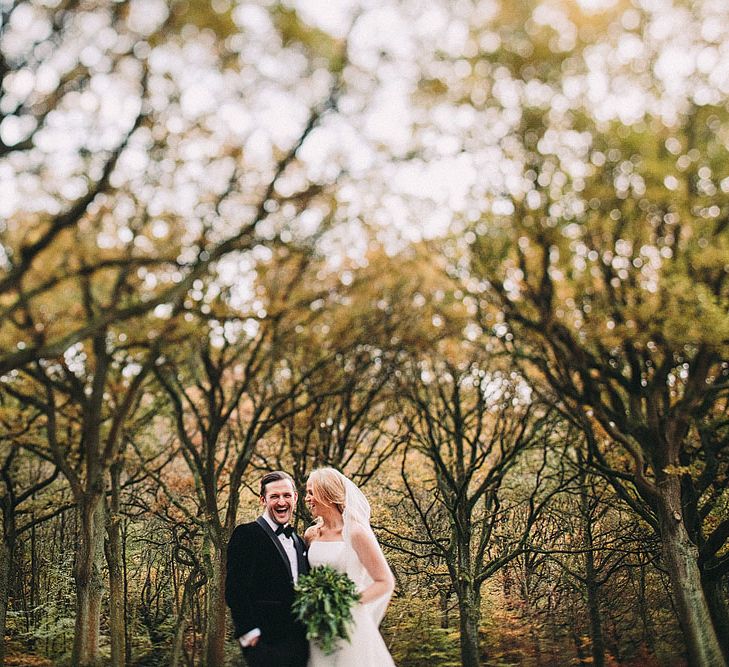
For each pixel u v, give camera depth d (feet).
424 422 47.29
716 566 32.45
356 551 19.81
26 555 47.60
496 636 41.19
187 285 22.52
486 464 49.42
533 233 27.27
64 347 20.62
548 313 28.58
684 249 26.21
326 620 18.08
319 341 38.73
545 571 44.19
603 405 30.53
